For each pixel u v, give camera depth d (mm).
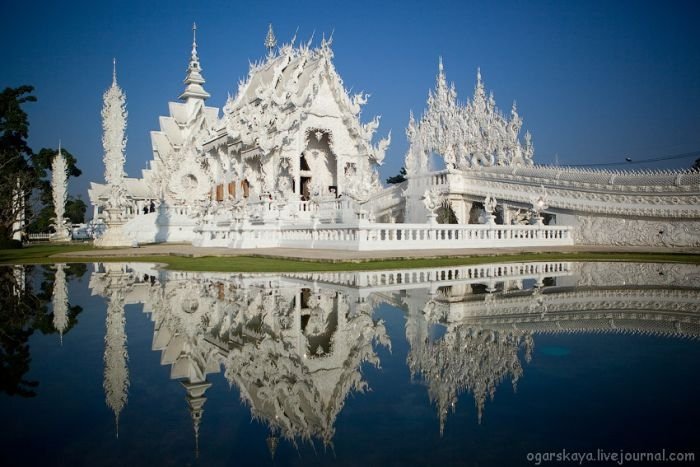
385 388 4559
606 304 8875
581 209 33906
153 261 21844
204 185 56000
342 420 3801
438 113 47750
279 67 45969
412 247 24312
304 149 43031
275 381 4855
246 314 8367
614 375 4727
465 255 20172
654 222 31016
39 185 66500
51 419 3885
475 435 3406
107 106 37656
